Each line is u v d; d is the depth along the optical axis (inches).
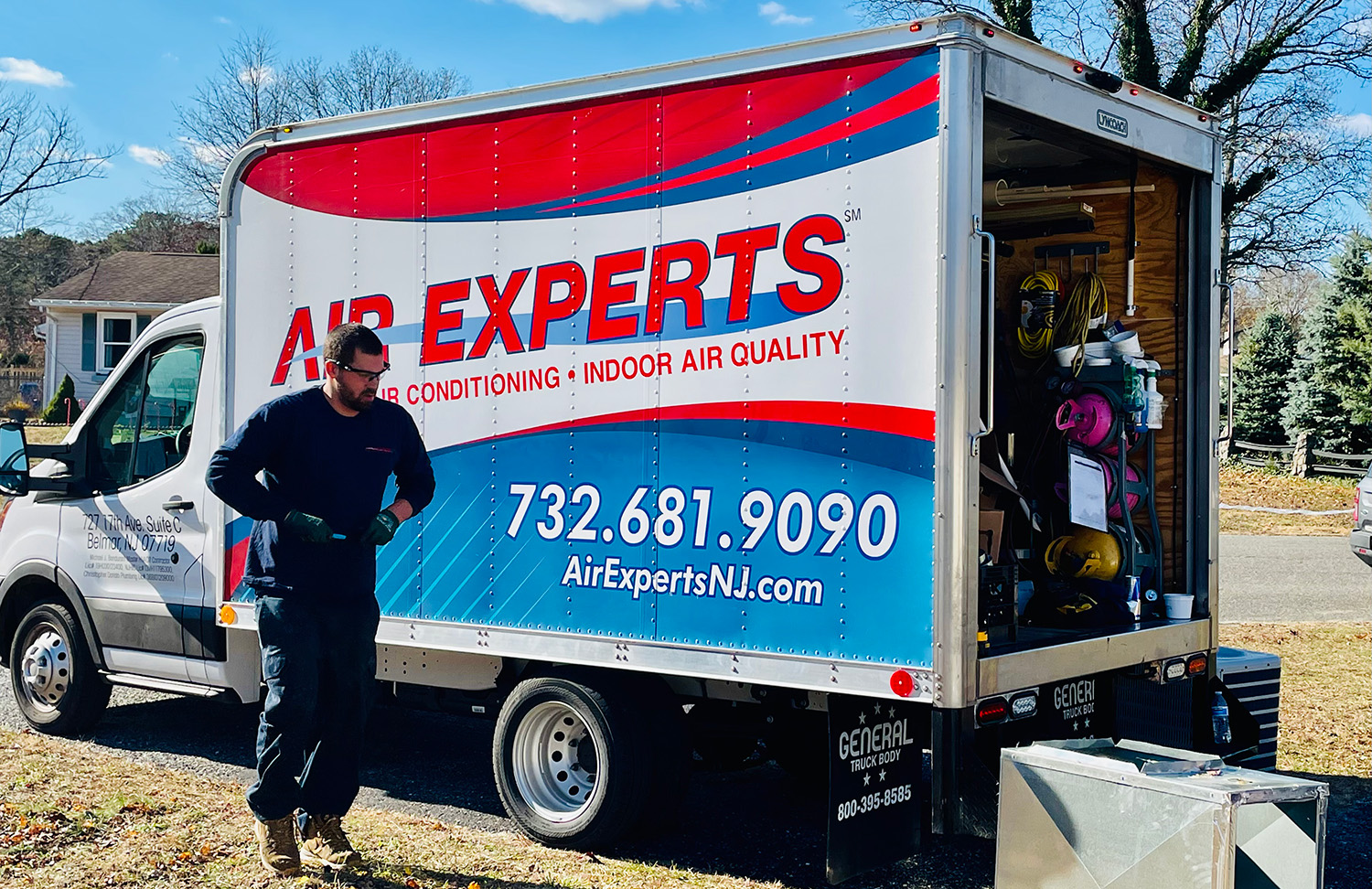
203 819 193.6
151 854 174.2
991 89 163.2
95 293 1220.5
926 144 160.4
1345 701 303.3
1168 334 217.3
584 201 191.2
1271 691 228.4
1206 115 210.4
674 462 181.0
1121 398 203.0
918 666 158.4
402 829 199.3
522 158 197.8
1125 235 220.2
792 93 171.6
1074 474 195.6
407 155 210.7
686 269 180.9
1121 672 195.6
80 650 263.3
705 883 178.9
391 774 247.0
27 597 280.7
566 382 192.2
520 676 205.3
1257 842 137.6
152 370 259.3
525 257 197.3
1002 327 223.0
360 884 168.1
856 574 163.9
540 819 195.9
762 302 173.6
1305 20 906.7
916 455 159.6
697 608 177.9
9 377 1566.2
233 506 161.8
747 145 175.5
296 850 170.1
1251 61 874.1
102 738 267.3
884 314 163.2
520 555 196.2
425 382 207.9
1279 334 1307.8
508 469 198.1
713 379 177.8
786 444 170.9
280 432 165.9
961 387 156.7
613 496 187.0
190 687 246.5
